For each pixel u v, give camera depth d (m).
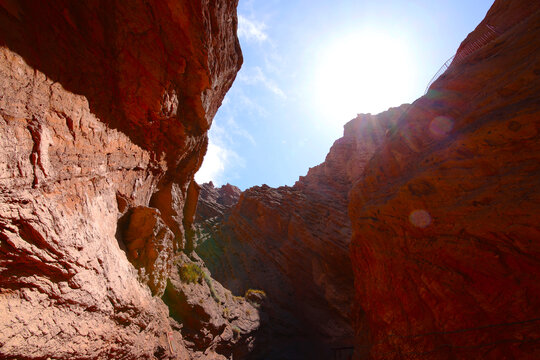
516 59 6.63
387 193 9.34
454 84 8.41
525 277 4.26
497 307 4.63
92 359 4.83
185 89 10.29
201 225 47.44
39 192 3.97
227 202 62.34
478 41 10.14
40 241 3.76
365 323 12.02
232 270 37.03
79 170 5.32
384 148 11.28
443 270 5.81
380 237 8.91
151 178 10.59
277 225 39.41
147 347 7.40
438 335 5.98
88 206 5.53
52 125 4.54
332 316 26.80
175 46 8.62
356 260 11.79
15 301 3.41
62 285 4.14
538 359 3.85
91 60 6.20
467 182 5.85
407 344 7.04
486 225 4.87
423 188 7.05
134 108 8.05
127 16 7.02
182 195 15.27
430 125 8.76
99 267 5.30
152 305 8.30
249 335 19.19
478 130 6.04
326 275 28.94
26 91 4.02
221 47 11.29
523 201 4.42
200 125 12.39
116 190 7.65
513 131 5.29
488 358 4.64
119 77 7.28
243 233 41.94
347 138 45.62
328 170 43.31
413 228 7.16
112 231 6.85
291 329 25.88
